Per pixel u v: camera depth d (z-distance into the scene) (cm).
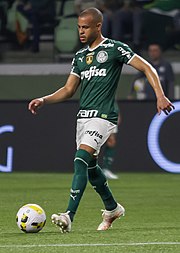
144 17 6328
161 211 3114
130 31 6281
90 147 2333
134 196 3775
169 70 5491
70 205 2305
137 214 2998
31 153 5241
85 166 2325
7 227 2538
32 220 2306
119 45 2380
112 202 2473
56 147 5209
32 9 6431
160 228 2489
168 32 6362
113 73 2373
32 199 3584
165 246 2023
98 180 2434
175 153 5134
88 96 2373
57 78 6103
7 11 6475
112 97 2375
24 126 5225
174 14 6375
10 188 4159
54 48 6381
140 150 5162
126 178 4819
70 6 6412
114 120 2370
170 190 4088
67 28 6381
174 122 5119
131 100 5138
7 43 6456
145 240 2148
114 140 4938
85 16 2388
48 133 5209
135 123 5147
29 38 6425
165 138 5134
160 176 4950
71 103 5172
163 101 2306
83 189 2314
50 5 6419
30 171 5244
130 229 2458
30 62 6375
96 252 1920
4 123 5231
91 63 2381
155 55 5491
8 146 5244
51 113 5197
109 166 4862
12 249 1970
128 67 6025
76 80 2442
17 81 6122
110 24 6256
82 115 2373
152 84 2333
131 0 6362
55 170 5231
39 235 2262
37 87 6112
